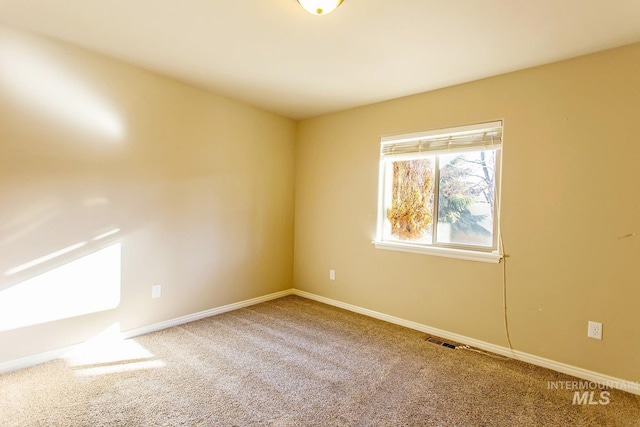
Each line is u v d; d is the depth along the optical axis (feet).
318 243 12.72
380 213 10.96
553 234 7.63
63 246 7.55
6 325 6.86
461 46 7.09
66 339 7.68
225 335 9.16
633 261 6.72
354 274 11.57
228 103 10.85
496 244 8.70
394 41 6.98
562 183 7.52
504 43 6.89
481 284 8.73
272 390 6.51
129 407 5.83
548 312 7.72
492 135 8.63
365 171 11.25
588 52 7.13
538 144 7.83
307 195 13.10
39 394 6.14
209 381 6.77
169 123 9.36
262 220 12.25
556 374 7.42
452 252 9.15
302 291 13.34
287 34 6.83
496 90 8.48
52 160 7.34
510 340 8.27
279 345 8.61
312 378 7.00
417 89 9.64
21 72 6.89
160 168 9.21
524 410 6.07
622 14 5.74
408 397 6.40
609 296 6.98
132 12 6.19
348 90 9.87
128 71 8.47
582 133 7.27
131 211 8.67
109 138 8.20
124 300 8.63
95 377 6.79
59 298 7.54
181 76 9.18
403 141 10.37
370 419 5.72
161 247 9.33
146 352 7.98
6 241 6.81
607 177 6.99
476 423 5.68
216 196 10.66
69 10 6.17
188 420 5.53
